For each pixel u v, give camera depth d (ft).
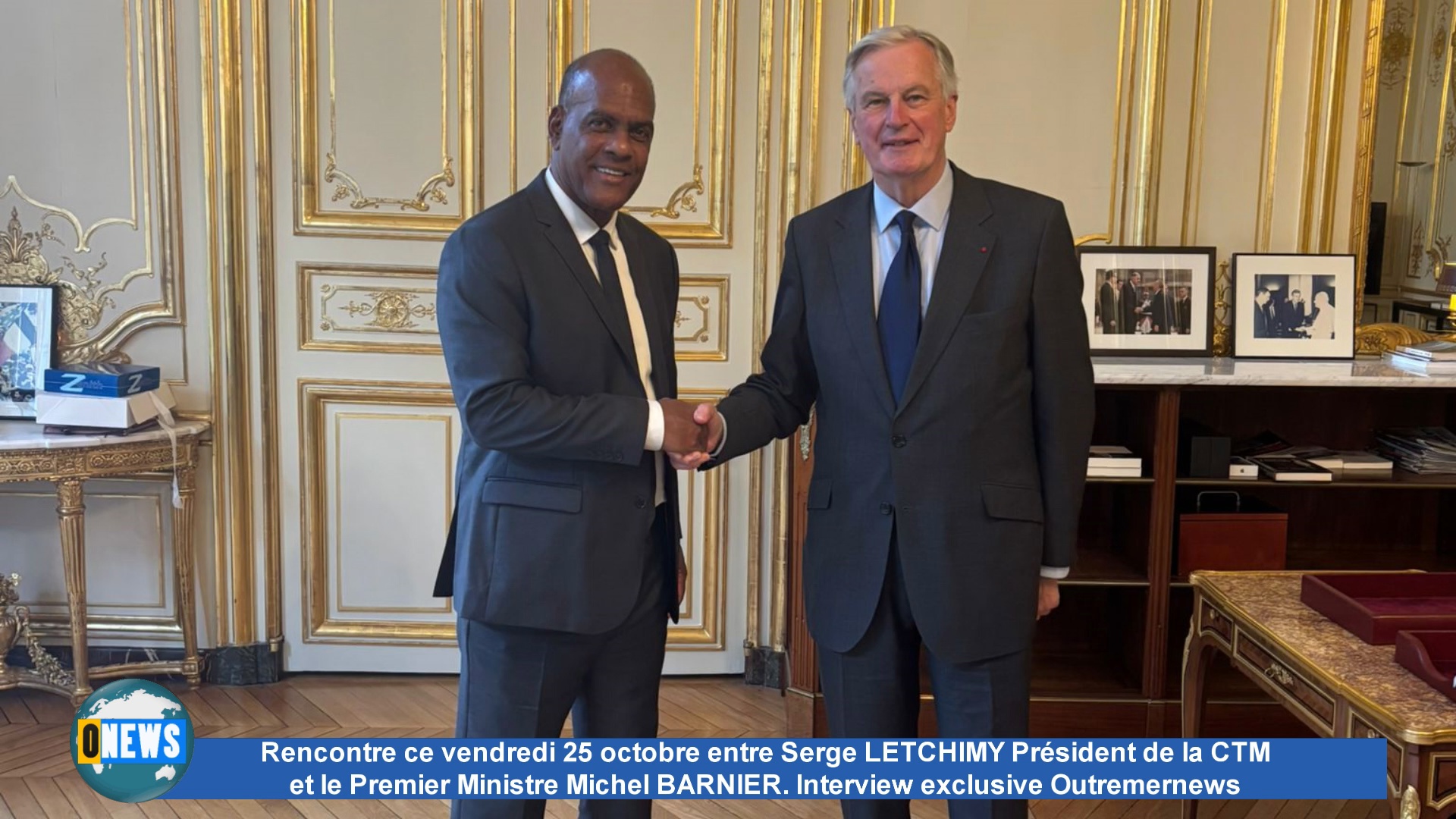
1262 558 11.61
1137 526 11.82
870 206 7.52
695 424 7.04
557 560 6.98
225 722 12.19
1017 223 7.23
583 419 6.78
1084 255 12.33
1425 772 6.34
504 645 7.14
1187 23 12.23
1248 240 12.50
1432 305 12.42
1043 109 12.40
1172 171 12.41
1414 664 7.13
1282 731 11.58
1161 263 12.26
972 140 12.48
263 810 10.31
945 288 7.13
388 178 12.79
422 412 13.14
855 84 7.13
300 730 12.01
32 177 12.71
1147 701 11.48
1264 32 12.22
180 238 12.69
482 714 7.24
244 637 13.21
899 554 7.21
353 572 13.42
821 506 7.58
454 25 12.60
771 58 12.55
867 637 7.44
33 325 12.72
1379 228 12.34
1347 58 12.14
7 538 13.19
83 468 11.76
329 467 13.25
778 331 8.05
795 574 11.68
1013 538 7.20
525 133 12.78
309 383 13.05
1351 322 12.26
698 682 13.56
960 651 7.17
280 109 12.64
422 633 13.48
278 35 12.53
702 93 12.70
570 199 7.18
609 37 12.65
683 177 12.84
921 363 7.09
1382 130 12.21
